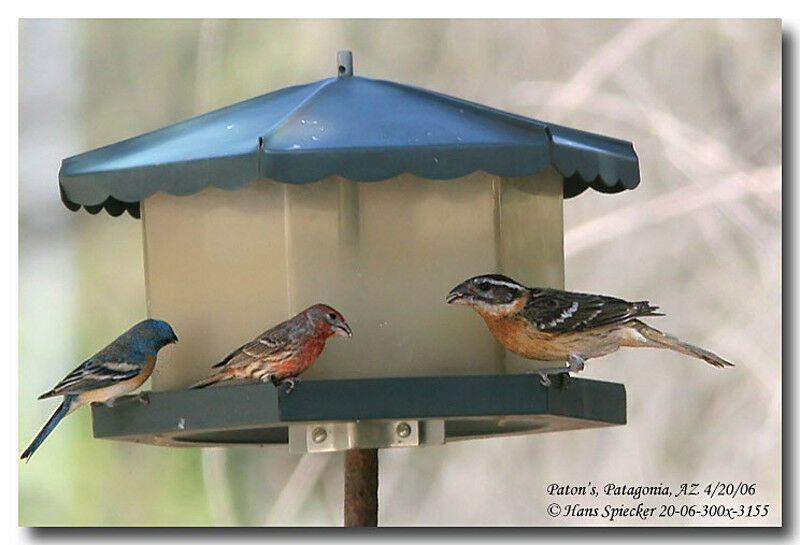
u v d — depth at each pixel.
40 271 15.58
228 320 9.77
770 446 14.48
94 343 15.33
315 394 8.83
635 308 9.87
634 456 14.51
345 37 15.78
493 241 9.70
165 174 9.44
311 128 9.36
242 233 9.73
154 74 16.09
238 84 15.81
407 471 14.59
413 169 9.07
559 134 9.68
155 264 10.13
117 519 14.76
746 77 15.27
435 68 15.56
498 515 14.47
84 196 9.78
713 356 10.11
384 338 9.57
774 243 14.78
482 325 9.70
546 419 9.41
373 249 9.61
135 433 9.41
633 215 14.73
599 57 15.16
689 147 14.88
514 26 15.56
